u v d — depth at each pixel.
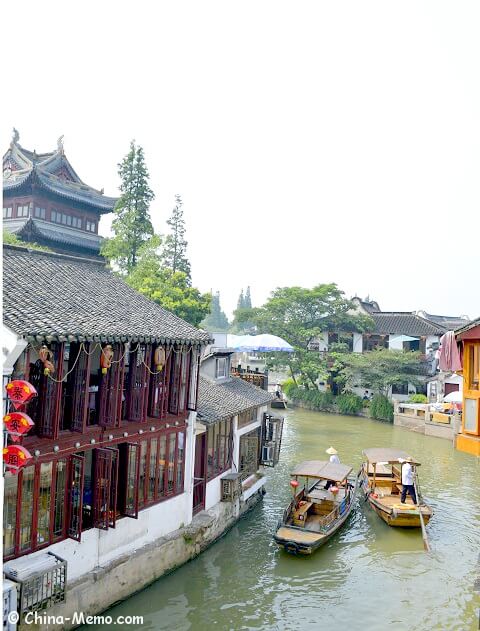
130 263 43.53
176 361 16.78
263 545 18.69
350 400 48.69
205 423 17.91
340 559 17.94
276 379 70.94
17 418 10.05
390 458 23.30
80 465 12.67
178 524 16.83
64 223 45.41
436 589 16.16
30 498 11.69
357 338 57.53
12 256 15.40
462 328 14.38
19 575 10.82
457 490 26.45
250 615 14.19
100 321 13.50
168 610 14.15
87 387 12.95
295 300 53.91
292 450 33.75
